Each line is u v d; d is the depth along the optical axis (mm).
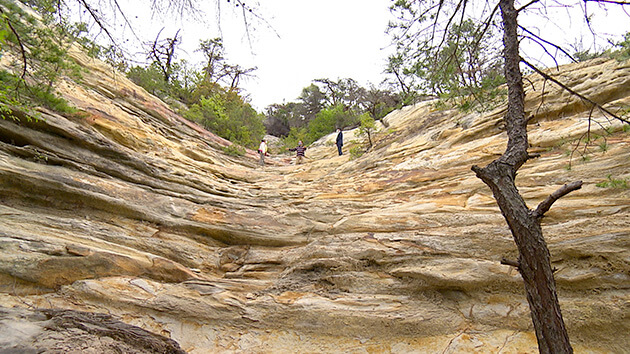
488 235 5223
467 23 3984
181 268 5262
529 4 3023
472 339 3990
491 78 4223
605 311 3762
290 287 5242
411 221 6426
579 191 5668
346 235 6285
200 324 4320
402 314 4391
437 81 4410
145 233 6238
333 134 25453
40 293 4090
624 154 5965
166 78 21844
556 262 4418
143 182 7574
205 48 25281
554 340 2199
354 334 4266
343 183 10086
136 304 4328
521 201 2471
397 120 19359
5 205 5195
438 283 4668
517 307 4184
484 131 9688
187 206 7359
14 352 2521
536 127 8500
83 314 3393
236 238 6895
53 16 3736
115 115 10453
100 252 4758
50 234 4902
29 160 6176
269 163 17453
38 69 7324
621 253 4051
